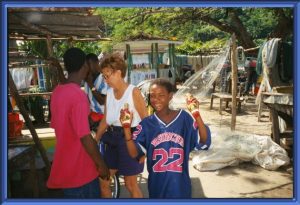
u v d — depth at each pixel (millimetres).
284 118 6492
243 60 16031
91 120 4645
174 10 15773
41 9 3941
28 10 3891
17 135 4699
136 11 15742
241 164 5926
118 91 3275
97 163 2641
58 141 2689
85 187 2742
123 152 3326
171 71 16781
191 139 2650
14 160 3533
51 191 4312
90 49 14609
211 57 23438
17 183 4113
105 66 3215
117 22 16438
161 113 2666
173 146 2609
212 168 5695
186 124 2652
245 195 4684
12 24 4289
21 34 5934
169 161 2596
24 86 10547
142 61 17938
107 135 3387
